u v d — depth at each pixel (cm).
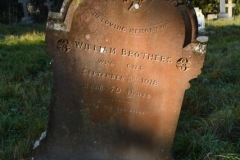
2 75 370
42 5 1150
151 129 235
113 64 225
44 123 269
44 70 407
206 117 287
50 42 223
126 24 217
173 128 232
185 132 260
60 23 219
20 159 239
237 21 959
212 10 1211
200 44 217
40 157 240
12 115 290
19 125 271
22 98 318
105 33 220
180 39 217
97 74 228
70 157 241
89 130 238
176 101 228
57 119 237
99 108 234
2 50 502
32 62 429
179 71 222
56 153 241
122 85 229
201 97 318
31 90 332
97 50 223
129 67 225
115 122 236
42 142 239
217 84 363
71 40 222
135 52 222
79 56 225
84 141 240
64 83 230
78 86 231
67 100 233
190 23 215
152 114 232
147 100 230
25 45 555
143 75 225
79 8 216
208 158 236
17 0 1129
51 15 219
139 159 240
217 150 241
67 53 225
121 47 221
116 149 240
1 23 1063
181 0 211
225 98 313
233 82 375
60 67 227
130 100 231
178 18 213
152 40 219
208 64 426
